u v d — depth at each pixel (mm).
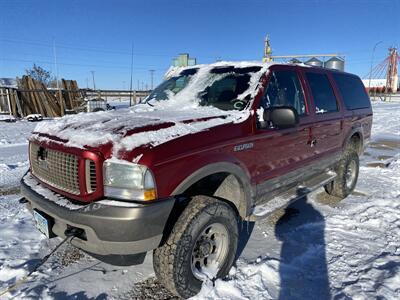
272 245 3551
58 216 2367
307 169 4027
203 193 3010
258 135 3102
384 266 3084
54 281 2869
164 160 2301
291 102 3754
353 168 5188
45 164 2721
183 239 2441
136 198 2217
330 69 4996
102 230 2180
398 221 4172
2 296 2631
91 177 2307
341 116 4727
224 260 2818
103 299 2646
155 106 3803
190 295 2582
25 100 17750
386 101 49906
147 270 3064
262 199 3367
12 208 4527
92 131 2521
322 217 4328
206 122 2803
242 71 3672
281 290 2738
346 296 2639
